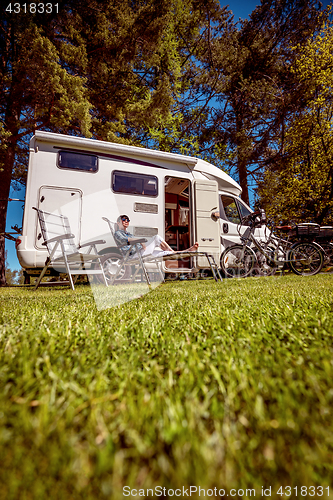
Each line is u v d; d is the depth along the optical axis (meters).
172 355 1.09
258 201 13.27
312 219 12.17
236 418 0.68
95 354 1.12
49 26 8.54
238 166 13.60
